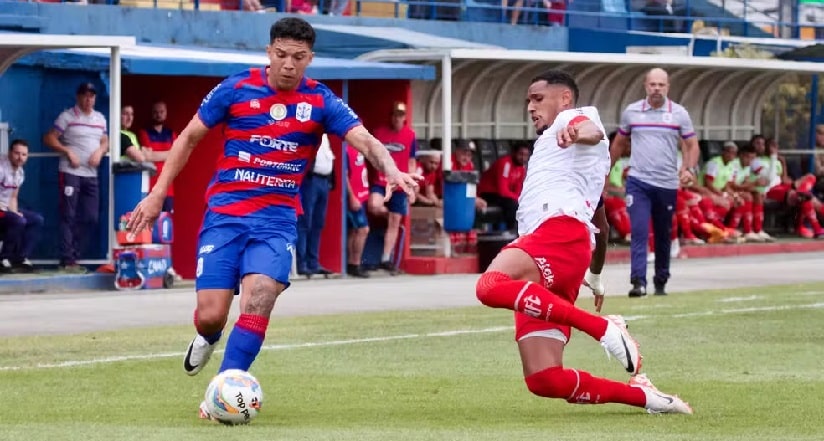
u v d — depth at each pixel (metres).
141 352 32.53
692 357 31.97
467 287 51.59
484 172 63.28
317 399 25.55
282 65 22.56
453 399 25.58
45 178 51.59
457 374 29.20
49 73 51.41
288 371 29.59
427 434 20.39
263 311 22.42
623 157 66.00
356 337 35.75
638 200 46.56
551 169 22.86
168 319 40.06
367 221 57.56
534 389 22.67
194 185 55.47
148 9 57.56
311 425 22.00
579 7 74.00
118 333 36.34
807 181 74.94
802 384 27.50
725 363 30.95
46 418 23.09
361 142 22.84
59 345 33.72
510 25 69.25
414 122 63.28
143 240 49.78
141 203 22.78
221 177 23.14
